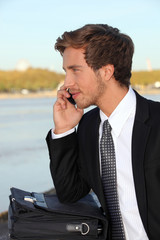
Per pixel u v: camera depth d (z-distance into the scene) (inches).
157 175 72.4
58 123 84.7
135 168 73.0
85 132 83.9
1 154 585.9
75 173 85.1
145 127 74.0
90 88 76.9
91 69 76.1
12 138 853.8
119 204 76.4
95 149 79.4
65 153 84.5
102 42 74.8
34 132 989.8
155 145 72.7
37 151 621.6
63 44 76.6
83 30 75.1
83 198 89.7
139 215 74.1
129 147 75.4
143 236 74.1
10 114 1867.6
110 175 76.5
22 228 75.7
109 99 77.7
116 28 79.7
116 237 77.0
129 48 78.2
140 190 72.5
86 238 75.9
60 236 75.8
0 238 157.9
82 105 78.9
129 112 76.7
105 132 77.6
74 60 76.4
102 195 77.3
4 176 402.0
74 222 75.9
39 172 426.0
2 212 233.5
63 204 82.9
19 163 494.9
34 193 88.5
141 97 79.4
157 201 72.4
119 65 76.7
